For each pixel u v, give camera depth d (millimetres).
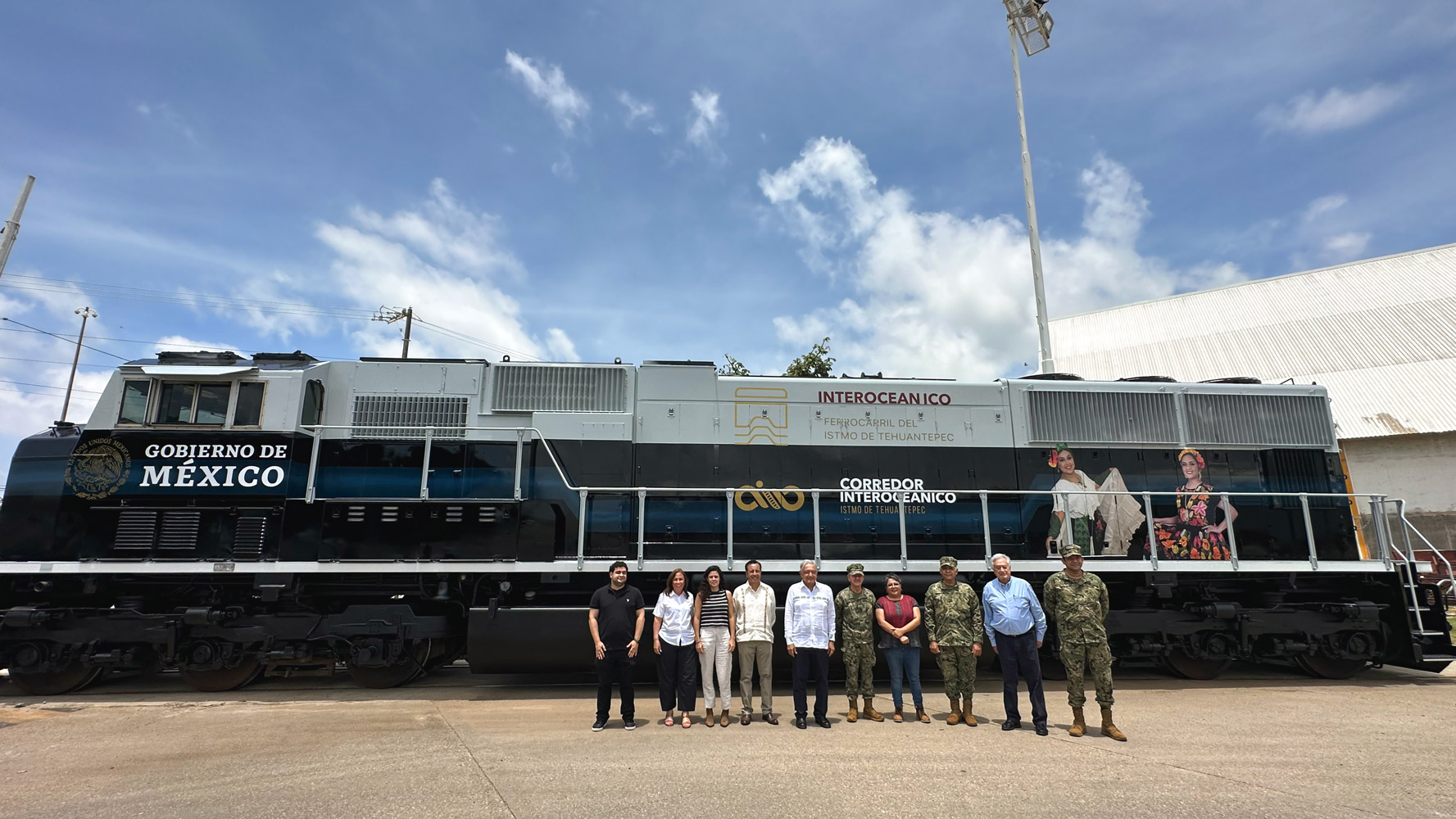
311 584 9008
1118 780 5332
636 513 9695
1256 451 10500
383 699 8648
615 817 4547
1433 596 9617
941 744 6441
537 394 9953
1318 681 9828
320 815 4605
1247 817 4559
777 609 9133
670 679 7336
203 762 5824
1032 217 14781
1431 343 24641
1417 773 5523
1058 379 10977
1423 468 22438
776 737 6703
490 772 5496
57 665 8570
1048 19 15992
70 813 4672
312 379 9438
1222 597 10133
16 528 8664
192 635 8789
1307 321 27734
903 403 10469
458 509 9008
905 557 9438
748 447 10109
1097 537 9938
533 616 8664
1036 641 7000
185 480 8859
